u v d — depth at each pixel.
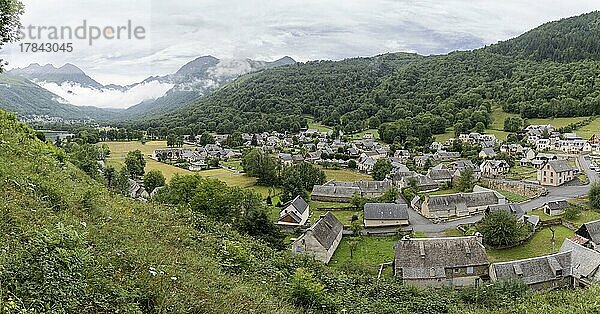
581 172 105.75
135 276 12.47
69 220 16.00
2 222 12.72
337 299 20.25
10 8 28.25
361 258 52.03
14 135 32.12
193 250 19.92
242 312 13.56
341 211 76.75
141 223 20.89
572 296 28.02
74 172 31.22
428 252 43.53
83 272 10.93
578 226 59.34
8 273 9.48
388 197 79.12
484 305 29.91
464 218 70.44
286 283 19.81
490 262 47.28
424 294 29.83
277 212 74.38
